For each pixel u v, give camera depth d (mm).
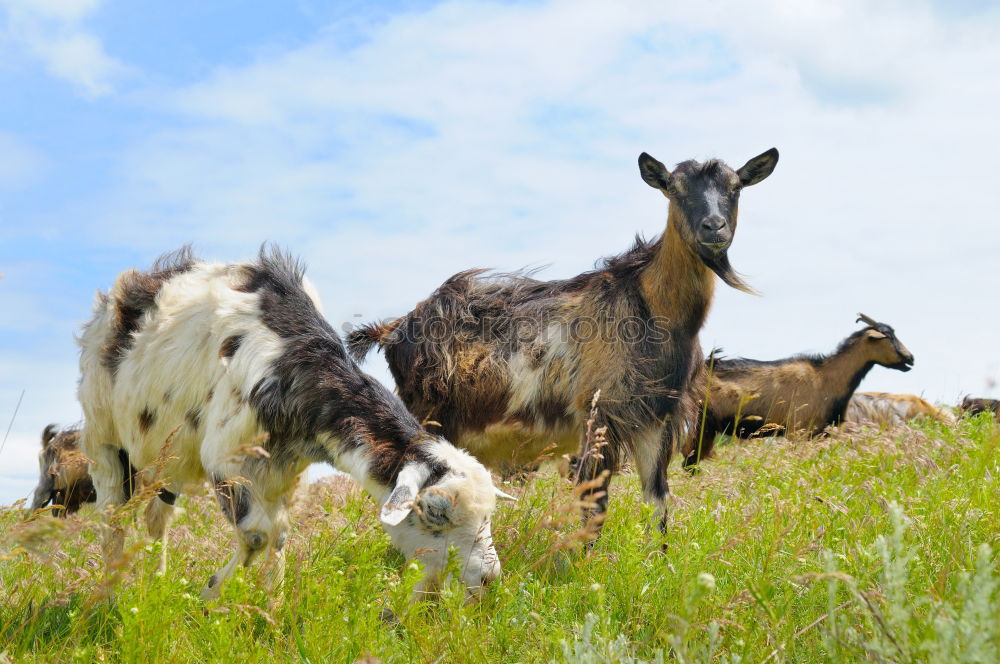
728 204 6098
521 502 5598
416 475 4223
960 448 7000
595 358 6273
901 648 2658
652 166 6383
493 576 4160
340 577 3900
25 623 3881
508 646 3631
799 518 4961
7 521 4477
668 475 7168
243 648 3541
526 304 6727
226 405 4688
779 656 3225
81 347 5426
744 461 7070
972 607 2451
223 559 5125
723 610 3533
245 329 4801
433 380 6816
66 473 6965
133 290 5191
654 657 3557
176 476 5133
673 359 6266
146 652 3365
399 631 4031
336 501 6117
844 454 7246
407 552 4293
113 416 5230
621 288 6402
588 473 6082
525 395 6473
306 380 4656
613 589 4262
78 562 4445
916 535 4352
